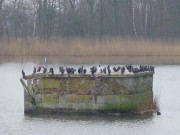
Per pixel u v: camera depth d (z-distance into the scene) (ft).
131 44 344.90
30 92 164.86
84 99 160.86
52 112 163.63
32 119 160.86
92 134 145.07
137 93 162.71
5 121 159.22
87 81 160.35
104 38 358.23
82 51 341.41
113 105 160.04
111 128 150.41
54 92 162.91
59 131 148.05
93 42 347.77
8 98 200.85
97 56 340.59
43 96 163.94
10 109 177.68
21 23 387.55
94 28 394.93
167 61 340.18
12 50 347.36
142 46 344.28
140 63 325.83
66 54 342.85
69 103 161.99
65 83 161.79
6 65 318.04
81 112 161.58
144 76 166.91
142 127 152.05
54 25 396.98
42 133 146.61
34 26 372.17
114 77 159.33
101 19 383.65
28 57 344.69
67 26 393.09
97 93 160.04
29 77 164.76
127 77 159.02
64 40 357.00
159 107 179.01
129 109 160.76
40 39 361.92
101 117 160.35
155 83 243.60
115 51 340.59
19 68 302.45
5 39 355.97
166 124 155.53
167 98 199.11
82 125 152.97
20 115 166.50
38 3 384.88
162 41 355.56
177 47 345.92
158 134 146.00
